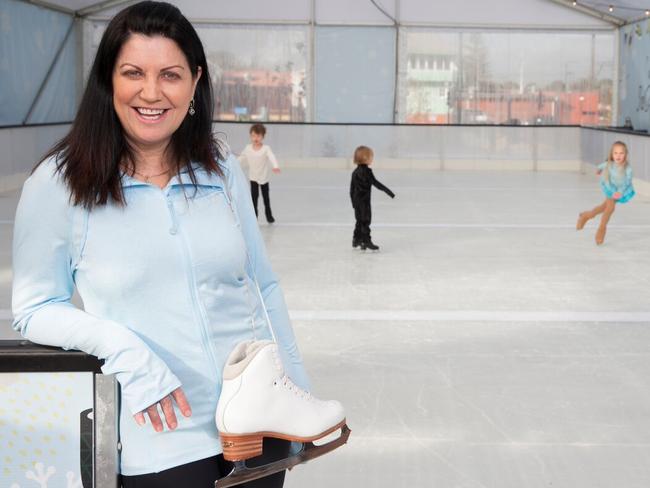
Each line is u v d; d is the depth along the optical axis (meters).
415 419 4.62
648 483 3.85
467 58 21.64
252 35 21.61
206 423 1.99
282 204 14.32
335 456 4.13
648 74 18.77
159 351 1.97
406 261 9.30
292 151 21.88
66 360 1.92
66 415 1.94
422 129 21.67
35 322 1.91
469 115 21.84
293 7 21.47
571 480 3.88
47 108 19.14
